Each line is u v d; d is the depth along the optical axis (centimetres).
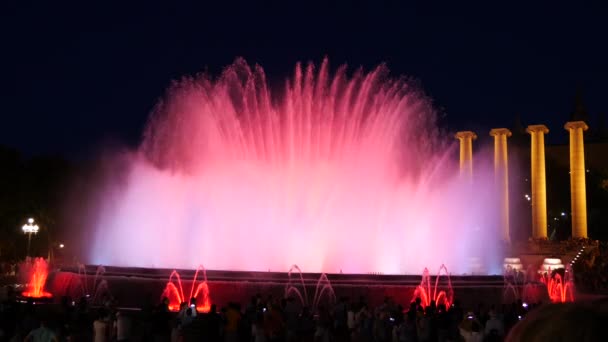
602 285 5281
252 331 2030
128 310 2772
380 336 2109
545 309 187
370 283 3067
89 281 3238
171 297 3077
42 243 7031
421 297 3025
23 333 1912
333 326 1964
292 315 2070
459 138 7106
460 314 2230
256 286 3027
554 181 9656
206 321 1891
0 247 6500
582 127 6606
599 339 170
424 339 2055
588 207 8912
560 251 6141
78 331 2064
